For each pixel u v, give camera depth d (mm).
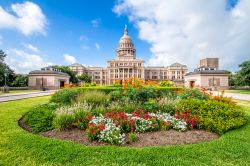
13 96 25531
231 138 6539
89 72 115875
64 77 65000
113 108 9672
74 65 110312
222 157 5125
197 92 12094
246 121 8758
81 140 6430
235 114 8430
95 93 12734
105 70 116188
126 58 108500
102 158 5016
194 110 8453
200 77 57000
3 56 51062
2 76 50000
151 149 5488
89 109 9070
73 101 12664
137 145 5996
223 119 7730
